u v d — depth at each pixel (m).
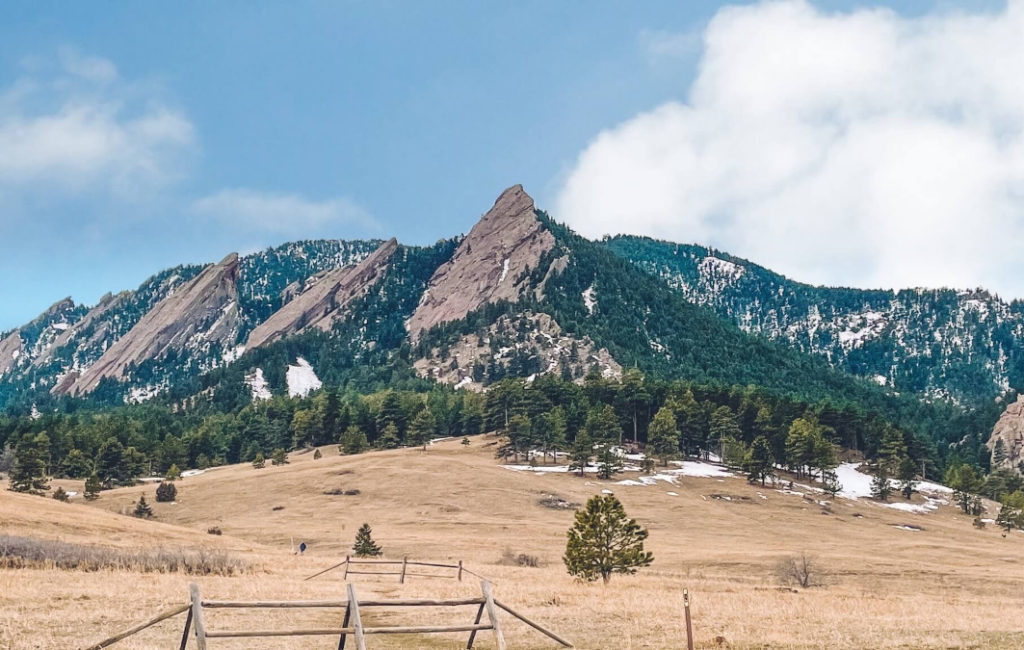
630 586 51.56
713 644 22.94
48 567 40.47
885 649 22.17
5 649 19.97
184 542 76.56
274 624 25.95
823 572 85.81
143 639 22.41
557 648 22.67
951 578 85.56
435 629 17.98
